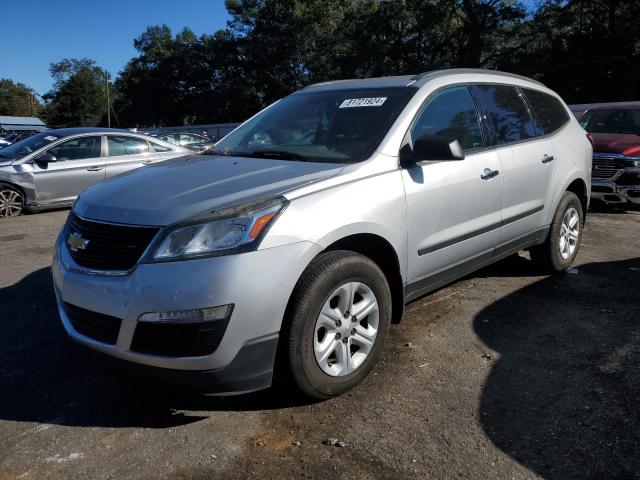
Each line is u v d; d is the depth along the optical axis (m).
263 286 2.82
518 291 5.07
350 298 3.24
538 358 3.77
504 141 4.61
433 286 4.04
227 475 2.65
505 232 4.58
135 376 2.96
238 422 3.09
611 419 3.03
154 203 3.04
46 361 3.88
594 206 9.53
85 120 98.06
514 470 2.65
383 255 3.58
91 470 2.71
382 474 2.64
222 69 69.75
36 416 3.19
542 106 5.32
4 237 8.06
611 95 38.97
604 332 4.15
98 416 3.18
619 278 5.39
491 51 46.88
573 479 2.58
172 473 2.68
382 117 3.85
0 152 10.70
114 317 2.89
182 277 2.75
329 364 3.22
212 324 2.74
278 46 60.16
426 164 3.80
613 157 8.60
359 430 2.99
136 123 84.00
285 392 3.38
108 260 2.98
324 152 3.74
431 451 2.80
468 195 4.08
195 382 2.83
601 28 39.62
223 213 2.87
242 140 4.36
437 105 4.09
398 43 47.69
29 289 5.48
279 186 3.13
